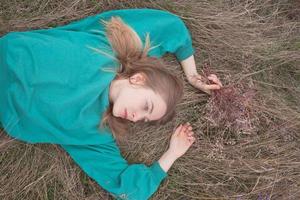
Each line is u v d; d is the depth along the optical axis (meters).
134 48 1.53
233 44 1.73
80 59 1.51
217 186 1.70
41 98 1.50
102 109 1.55
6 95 1.50
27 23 1.62
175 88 1.52
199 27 1.71
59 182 1.63
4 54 1.48
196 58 1.73
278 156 1.73
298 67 1.79
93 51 1.53
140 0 1.68
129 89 1.47
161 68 1.50
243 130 1.70
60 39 1.52
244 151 1.72
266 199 1.70
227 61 1.74
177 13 1.70
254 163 1.71
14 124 1.53
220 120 1.70
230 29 1.73
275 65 1.76
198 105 1.72
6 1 1.61
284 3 1.80
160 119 1.56
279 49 1.76
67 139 1.59
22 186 1.60
